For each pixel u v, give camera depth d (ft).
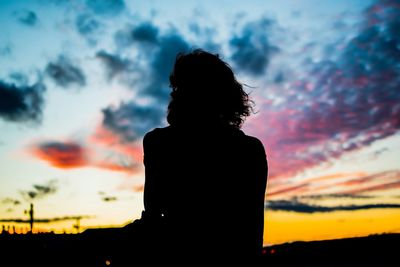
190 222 3.98
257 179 4.20
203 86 4.44
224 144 4.23
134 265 3.89
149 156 4.53
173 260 3.85
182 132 4.40
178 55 4.92
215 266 3.78
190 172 4.17
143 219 4.20
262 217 4.15
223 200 4.04
